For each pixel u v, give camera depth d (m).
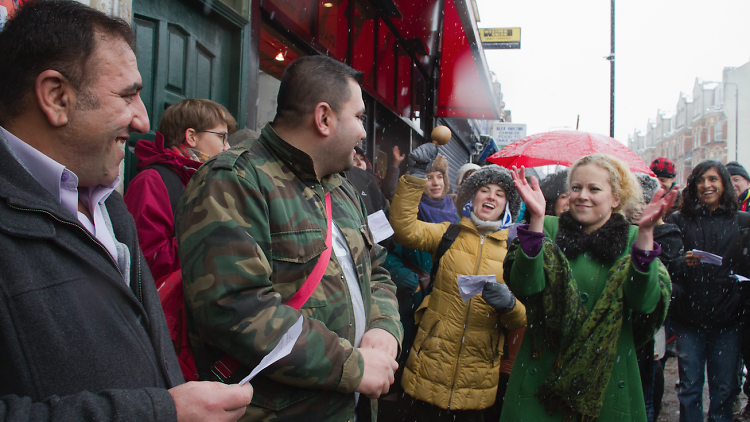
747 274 3.31
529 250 1.95
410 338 3.08
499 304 2.34
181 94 2.89
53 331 0.71
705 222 3.49
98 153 0.85
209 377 1.24
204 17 3.09
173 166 1.85
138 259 0.98
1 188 0.71
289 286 1.25
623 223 2.07
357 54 5.53
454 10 6.11
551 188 4.07
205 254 1.15
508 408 2.11
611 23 9.43
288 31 4.04
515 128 17.56
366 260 1.51
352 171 3.05
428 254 3.17
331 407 1.28
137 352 0.84
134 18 2.53
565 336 1.99
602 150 3.34
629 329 2.01
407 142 7.40
